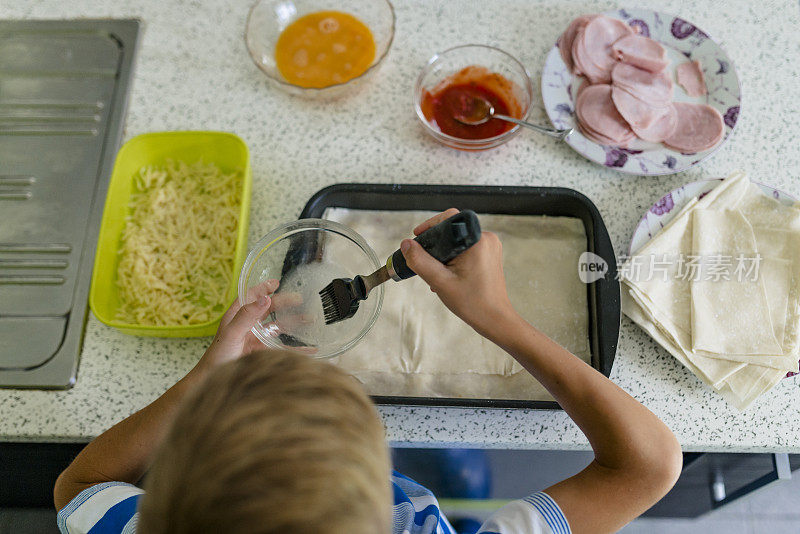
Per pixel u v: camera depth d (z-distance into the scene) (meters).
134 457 0.68
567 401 0.66
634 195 1.03
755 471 1.00
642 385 0.90
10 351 0.96
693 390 0.90
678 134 1.02
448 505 1.19
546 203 0.97
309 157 1.07
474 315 0.65
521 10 1.16
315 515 0.30
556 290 0.95
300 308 0.76
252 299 0.74
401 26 1.16
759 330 0.88
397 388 0.90
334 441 0.33
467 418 0.89
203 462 0.32
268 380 0.34
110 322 0.91
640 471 0.62
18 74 1.17
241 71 1.14
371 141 1.08
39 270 1.03
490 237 0.67
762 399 0.89
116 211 1.02
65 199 1.08
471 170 1.05
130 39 1.17
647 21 1.11
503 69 1.08
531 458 0.98
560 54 1.10
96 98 1.14
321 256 0.81
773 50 1.12
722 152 1.05
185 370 0.93
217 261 1.00
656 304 0.90
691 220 0.95
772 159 1.04
